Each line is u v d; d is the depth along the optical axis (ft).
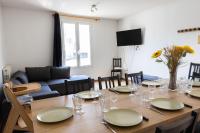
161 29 15.20
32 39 15.74
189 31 12.87
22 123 6.54
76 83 7.09
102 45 20.10
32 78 14.58
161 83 7.62
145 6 15.05
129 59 19.57
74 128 3.60
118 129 3.52
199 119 4.83
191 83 7.13
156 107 4.66
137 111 4.44
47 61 16.74
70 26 17.90
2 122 7.59
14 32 14.83
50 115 4.26
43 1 12.91
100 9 15.58
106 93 6.27
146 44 16.98
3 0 12.47
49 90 11.59
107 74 20.89
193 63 12.35
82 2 13.30
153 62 16.31
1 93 9.12
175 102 4.98
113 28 20.75
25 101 7.31
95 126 3.68
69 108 4.68
